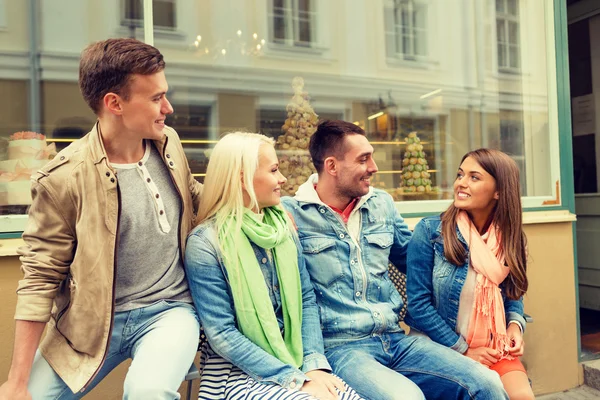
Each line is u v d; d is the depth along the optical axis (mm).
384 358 1711
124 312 1426
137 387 1241
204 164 2879
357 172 1736
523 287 1749
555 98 3033
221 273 1476
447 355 1636
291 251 1569
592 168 3885
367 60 3439
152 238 1439
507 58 3236
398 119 3508
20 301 1310
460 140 3428
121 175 1421
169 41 2908
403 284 2070
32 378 1361
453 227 1763
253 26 3131
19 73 2441
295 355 1502
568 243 2977
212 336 1434
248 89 3156
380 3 3428
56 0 2494
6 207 2086
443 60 3471
